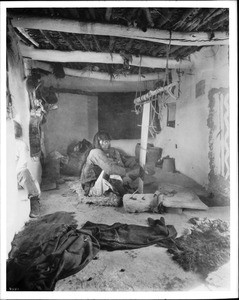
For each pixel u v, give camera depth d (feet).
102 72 22.13
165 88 16.89
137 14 10.65
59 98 26.40
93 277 8.39
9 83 11.09
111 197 15.58
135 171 21.62
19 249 9.71
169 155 25.32
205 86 17.06
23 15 10.44
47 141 25.30
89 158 17.13
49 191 18.57
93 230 11.42
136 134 28.78
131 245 10.28
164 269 8.80
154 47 15.53
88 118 28.17
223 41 12.59
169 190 16.47
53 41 14.15
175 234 11.16
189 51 16.56
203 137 17.67
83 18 10.96
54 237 10.48
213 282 8.09
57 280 8.18
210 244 10.14
